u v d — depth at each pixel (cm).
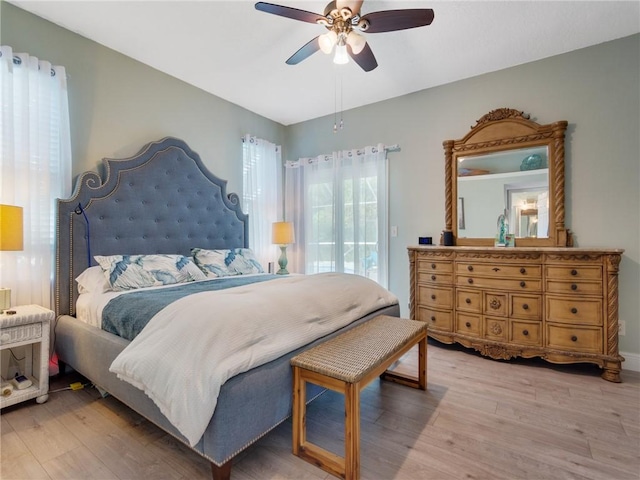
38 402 206
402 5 224
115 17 240
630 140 262
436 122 349
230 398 132
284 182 462
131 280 242
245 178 405
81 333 213
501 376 250
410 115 365
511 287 272
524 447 164
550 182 290
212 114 369
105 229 270
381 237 379
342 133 416
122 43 274
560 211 284
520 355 268
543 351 260
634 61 260
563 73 286
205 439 132
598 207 274
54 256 244
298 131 457
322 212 427
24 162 227
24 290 227
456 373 256
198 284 259
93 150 272
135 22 246
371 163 386
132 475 145
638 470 148
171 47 279
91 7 230
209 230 353
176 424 132
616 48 266
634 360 260
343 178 409
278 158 451
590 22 243
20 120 226
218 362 133
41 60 238
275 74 323
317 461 151
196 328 144
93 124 272
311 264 436
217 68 314
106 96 280
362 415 195
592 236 276
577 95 281
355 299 229
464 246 321
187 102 343
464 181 331
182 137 338
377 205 382
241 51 285
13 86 224
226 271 312
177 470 148
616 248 257
